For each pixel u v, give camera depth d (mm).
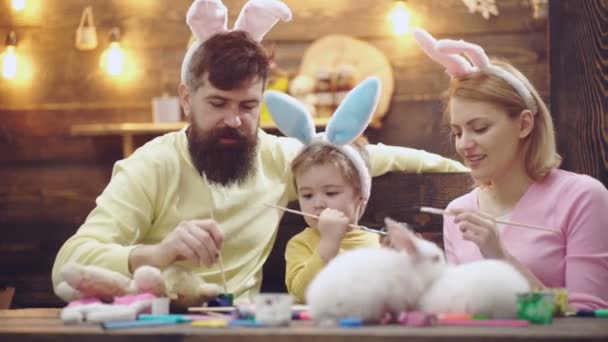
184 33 4891
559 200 1957
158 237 2172
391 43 4723
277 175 2285
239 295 2121
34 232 4957
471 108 1923
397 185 2326
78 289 1545
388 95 4645
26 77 4988
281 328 1243
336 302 1270
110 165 4941
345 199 2021
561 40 2926
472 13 4688
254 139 2152
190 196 2186
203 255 1700
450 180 2303
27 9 4988
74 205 4949
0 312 1771
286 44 4766
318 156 2002
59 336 1262
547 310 1307
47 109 4973
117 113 4926
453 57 1960
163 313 1474
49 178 4965
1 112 4996
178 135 2262
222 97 2072
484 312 1315
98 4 4941
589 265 1875
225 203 2168
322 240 1919
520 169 1999
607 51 2398
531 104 1953
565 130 2865
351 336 1153
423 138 4691
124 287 1556
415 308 1321
